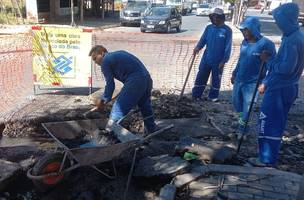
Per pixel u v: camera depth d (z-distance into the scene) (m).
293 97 5.36
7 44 14.85
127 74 5.90
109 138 5.25
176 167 5.12
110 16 39.09
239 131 6.66
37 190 4.90
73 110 7.64
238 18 35.72
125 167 5.40
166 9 27.09
